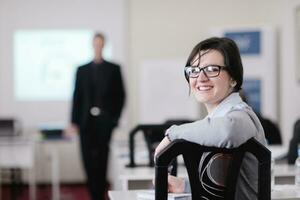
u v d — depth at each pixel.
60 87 6.39
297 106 5.65
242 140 1.40
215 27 6.24
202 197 1.42
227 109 1.56
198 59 1.60
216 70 1.58
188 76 1.64
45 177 6.14
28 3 6.31
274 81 6.08
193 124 1.43
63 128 5.47
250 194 1.54
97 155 4.52
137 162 3.07
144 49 6.39
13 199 5.50
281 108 6.19
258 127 1.54
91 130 4.51
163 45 6.40
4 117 6.12
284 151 3.30
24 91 6.35
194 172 1.39
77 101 4.56
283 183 2.53
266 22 6.41
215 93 1.59
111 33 6.37
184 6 6.40
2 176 6.06
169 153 1.35
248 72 6.09
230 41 1.62
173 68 6.24
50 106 6.38
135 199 1.75
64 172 6.39
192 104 6.19
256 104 6.08
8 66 6.32
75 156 6.40
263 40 6.08
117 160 3.53
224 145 1.39
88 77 4.52
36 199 5.54
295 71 5.68
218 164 1.42
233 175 1.42
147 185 2.55
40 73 6.36
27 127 6.34
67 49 6.37
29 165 4.94
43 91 6.37
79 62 6.39
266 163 1.42
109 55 6.37
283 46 6.13
